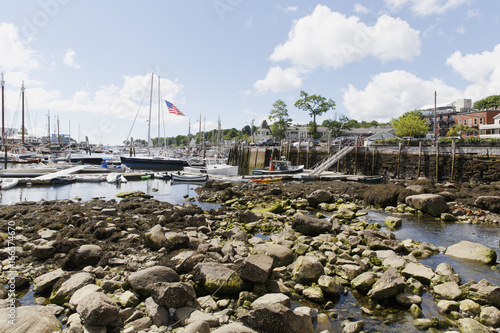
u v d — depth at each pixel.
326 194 23.97
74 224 15.66
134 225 15.48
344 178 37.03
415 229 17.33
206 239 14.14
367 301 9.04
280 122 89.19
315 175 38.50
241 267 9.31
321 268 10.12
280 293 8.88
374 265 11.48
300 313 7.33
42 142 114.38
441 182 35.50
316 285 9.59
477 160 32.88
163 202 23.53
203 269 9.37
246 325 7.39
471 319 7.70
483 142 32.88
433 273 10.07
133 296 8.41
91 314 6.96
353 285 9.80
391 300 9.05
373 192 24.61
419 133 66.31
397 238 15.62
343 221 18.95
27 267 10.65
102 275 10.01
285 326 7.05
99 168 49.69
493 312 7.77
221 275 9.23
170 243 12.48
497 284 10.07
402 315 8.32
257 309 7.33
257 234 16.23
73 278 9.16
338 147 49.22
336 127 95.44
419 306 8.69
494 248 14.09
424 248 13.31
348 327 7.53
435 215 20.42
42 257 11.33
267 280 9.56
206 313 7.77
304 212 22.02
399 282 9.05
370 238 13.44
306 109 87.19
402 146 40.16
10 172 41.38
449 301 8.59
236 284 9.07
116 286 9.16
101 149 108.94
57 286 9.02
